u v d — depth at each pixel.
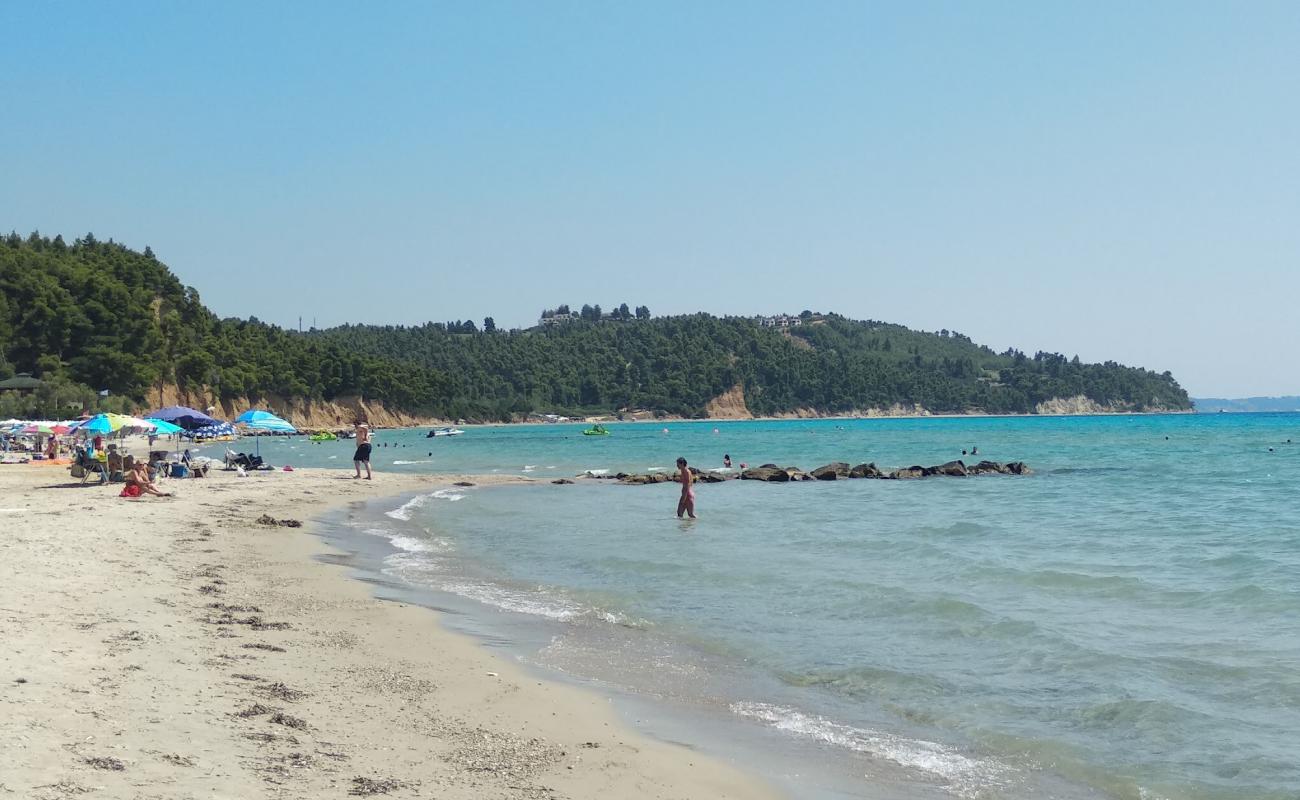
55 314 120.00
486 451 94.75
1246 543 25.53
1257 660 13.01
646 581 19.44
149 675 10.15
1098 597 17.80
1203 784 8.92
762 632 14.91
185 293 168.12
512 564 21.81
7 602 13.30
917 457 80.38
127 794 6.62
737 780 8.84
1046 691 11.79
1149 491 44.03
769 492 44.06
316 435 125.88
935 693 11.77
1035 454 82.50
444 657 12.88
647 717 10.71
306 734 8.87
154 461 43.69
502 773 8.45
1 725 7.79
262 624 13.91
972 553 23.41
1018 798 8.63
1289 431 146.25
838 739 10.15
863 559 22.38
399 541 25.86
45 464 51.06
